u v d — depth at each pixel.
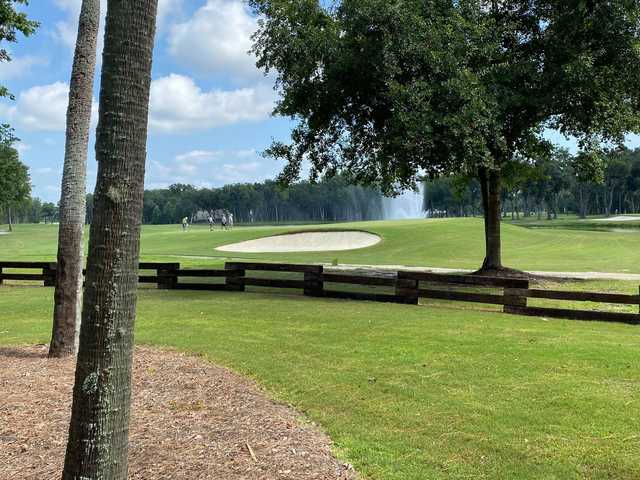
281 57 16.95
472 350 7.58
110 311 2.66
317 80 16.66
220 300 12.96
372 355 7.39
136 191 2.71
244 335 8.84
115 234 2.66
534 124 17.45
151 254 36.53
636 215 103.25
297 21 16.89
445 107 14.59
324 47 15.80
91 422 2.66
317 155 19.34
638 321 9.75
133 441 4.42
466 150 14.31
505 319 10.19
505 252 31.88
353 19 15.40
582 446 4.41
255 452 4.22
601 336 8.55
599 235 41.38
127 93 2.65
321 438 4.60
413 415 5.15
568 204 134.00
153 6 2.73
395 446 4.46
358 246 39.25
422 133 14.20
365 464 4.12
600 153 18.95
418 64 15.05
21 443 4.39
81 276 7.75
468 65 15.82
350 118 17.64
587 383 6.00
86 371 2.67
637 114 16.59
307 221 137.75
